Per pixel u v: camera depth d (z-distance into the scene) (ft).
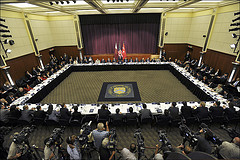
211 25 36.32
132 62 43.27
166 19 46.57
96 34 50.75
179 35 48.80
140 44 52.54
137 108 19.45
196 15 43.62
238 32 28.43
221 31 33.42
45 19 45.68
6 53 30.01
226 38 31.91
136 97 27.89
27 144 11.89
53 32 49.16
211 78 32.53
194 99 26.58
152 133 17.89
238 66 28.60
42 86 27.89
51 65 44.55
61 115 17.15
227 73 30.71
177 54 51.72
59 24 48.11
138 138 10.73
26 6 31.63
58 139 11.36
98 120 16.81
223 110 17.21
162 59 47.09
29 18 37.27
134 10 37.27
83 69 43.11
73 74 41.34
